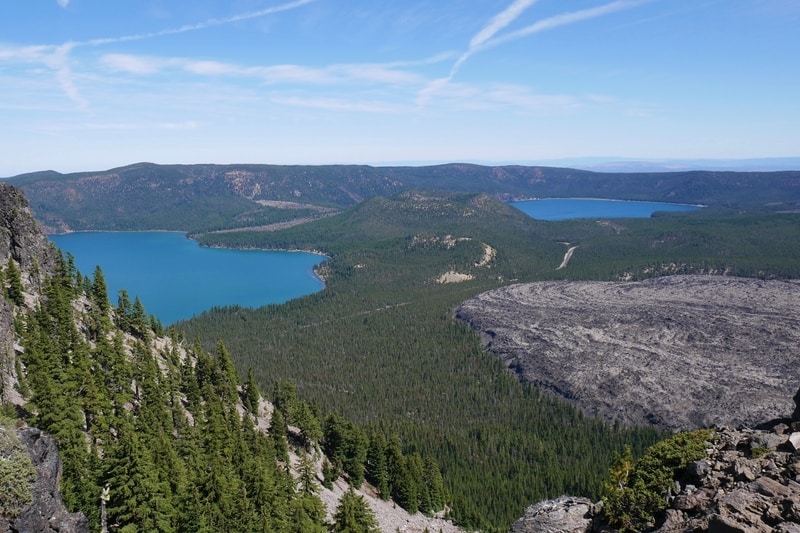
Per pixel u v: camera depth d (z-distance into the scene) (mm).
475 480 153500
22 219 151875
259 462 89812
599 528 45469
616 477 46344
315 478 119062
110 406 90688
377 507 121500
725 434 45938
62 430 71250
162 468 74750
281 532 75875
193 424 114188
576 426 195375
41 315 114875
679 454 44344
